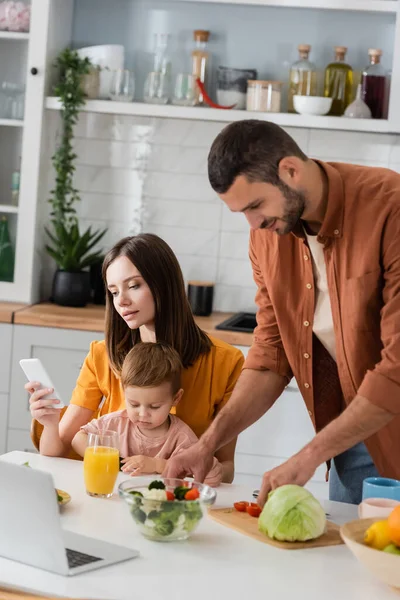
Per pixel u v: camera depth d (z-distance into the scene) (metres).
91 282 4.63
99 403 2.75
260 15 4.57
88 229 4.49
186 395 2.65
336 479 2.70
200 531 1.95
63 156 4.52
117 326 2.67
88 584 1.64
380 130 4.22
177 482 2.02
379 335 2.29
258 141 2.00
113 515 2.03
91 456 2.14
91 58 4.51
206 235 4.70
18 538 1.73
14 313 4.12
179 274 2.63
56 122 4.60
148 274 2.57
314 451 2.01
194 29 4.61
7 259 4.48
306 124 4.27
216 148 2.03
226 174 2.01
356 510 2.16
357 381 2.34
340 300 2.30
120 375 2.64
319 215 2.24
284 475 1.99
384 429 2.35
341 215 2.22
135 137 4.68
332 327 2.43
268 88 4.33
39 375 2.44
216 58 4.61
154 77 4.41
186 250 4.72
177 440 2.49
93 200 4.74
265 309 2.53
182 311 2.63
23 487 1.68
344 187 2.23
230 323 4.26
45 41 4.36
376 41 4.51
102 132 4.70
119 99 4.44
